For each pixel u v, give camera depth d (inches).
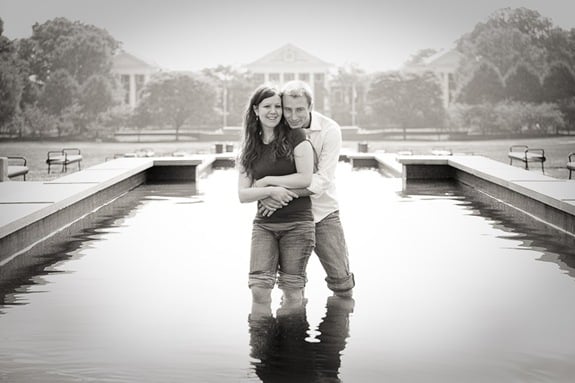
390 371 126.8
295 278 167.2
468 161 497.0
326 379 123.3
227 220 313.3
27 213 251.1
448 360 132.1
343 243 175.0
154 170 539.5
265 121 158.2
